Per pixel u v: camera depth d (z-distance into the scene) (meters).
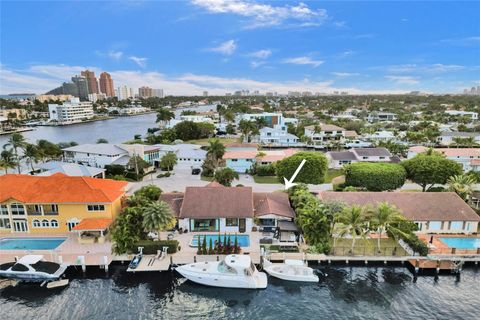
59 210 49.50
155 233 48.94
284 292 37.84
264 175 86.19
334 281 39.91
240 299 36.59
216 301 36.22
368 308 35.16
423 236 49.69
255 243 46.44
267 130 136.12
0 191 50.19
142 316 33.66
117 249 42.88
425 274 41.69
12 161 83.44
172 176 84.88
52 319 33.12
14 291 37.69
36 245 46.47
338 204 46.19
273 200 54.44
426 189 72.81
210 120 191.25
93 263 41.28
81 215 49.81
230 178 68.25
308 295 37.31
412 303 36.03
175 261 41.72
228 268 38.62
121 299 36.31
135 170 85.00
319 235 44.50
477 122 180.75
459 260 42.44
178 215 51.06
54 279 39.06
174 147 101.94
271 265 41.06
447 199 52.72
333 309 35.03
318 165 70.12
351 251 43.78
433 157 70.50
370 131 143.25
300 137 140.00
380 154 95.12
